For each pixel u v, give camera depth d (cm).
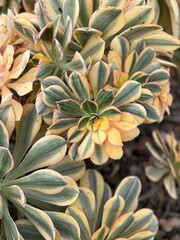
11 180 24
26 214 24
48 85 25
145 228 26
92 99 26
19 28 26
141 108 25
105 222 25
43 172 24
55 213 24
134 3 27
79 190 25
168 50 28
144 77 26
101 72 25
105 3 26
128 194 26
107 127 24
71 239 24
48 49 25
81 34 25
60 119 25
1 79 24
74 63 25
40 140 24
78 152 24
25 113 26
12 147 30
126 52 26
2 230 26
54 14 26
